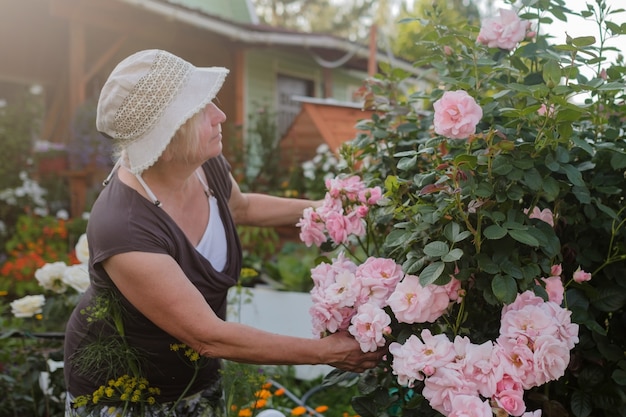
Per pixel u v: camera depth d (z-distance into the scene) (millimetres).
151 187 1868
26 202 7211
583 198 1853
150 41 9281
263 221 2393
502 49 2057
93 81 9438
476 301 1825
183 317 1717
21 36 9477
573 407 1910
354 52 9695
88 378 1992
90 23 7562
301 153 7633
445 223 1743
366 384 1963
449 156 1916
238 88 9227
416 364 1536
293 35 8867
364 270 1788
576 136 1887
